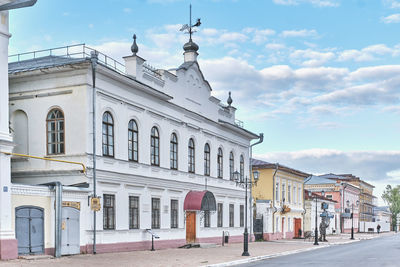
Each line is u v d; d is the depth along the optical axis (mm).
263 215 49719
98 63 25312
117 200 27375
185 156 35188
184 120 35219
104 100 26656
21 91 26750
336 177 102375
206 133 38688
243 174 46219
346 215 84500
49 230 22797
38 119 26250
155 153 31672
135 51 29625
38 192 22375
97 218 25562
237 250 32375
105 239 26078
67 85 25766
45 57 28859
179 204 33938
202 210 35000
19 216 21484
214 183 39688
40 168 25875
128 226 28188
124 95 28422
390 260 25344
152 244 29281
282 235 53719
